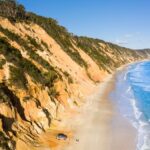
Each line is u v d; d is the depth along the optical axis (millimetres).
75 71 59094
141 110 45062
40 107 33312
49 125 33312
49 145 28125
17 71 33969
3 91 29188
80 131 33188
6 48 37688
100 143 30422
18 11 57062
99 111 42375
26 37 49438
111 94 56625
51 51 55250
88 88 57156
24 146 25766
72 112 39969
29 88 34094
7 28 46500
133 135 33406
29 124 29922
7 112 27188
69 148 28250
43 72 41062
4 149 23406
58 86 41844
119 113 42500
